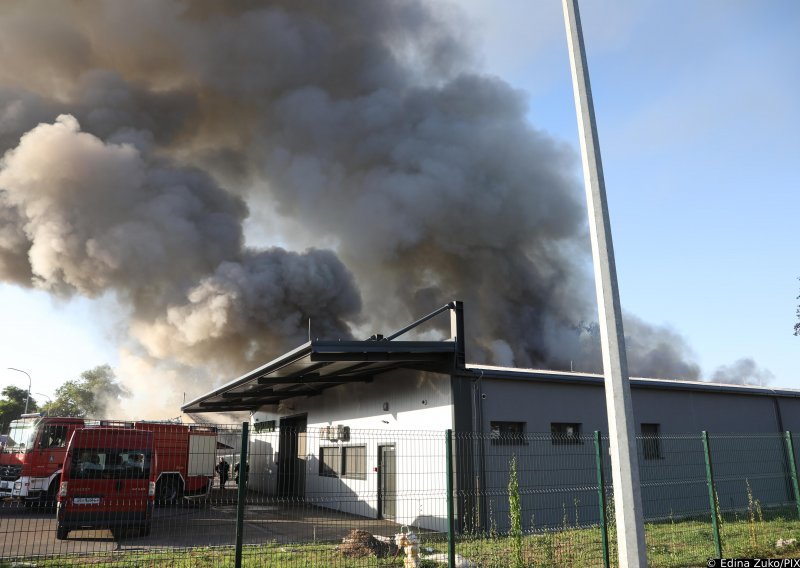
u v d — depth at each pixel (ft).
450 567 21.97
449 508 22.43
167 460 57.26
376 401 48.52
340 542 32.01
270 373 45.21
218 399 67.05
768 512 47.11
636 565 17.26
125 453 35.35
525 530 36.78
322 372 47.03
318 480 56.70
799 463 58.75
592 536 32.32
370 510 46.44
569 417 44.83
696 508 49.08
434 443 40.42
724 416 55.47
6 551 29.94
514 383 42.70
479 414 40.11
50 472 52.42
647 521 42.34
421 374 43.11
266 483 68.28
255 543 32.09
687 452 50.85
